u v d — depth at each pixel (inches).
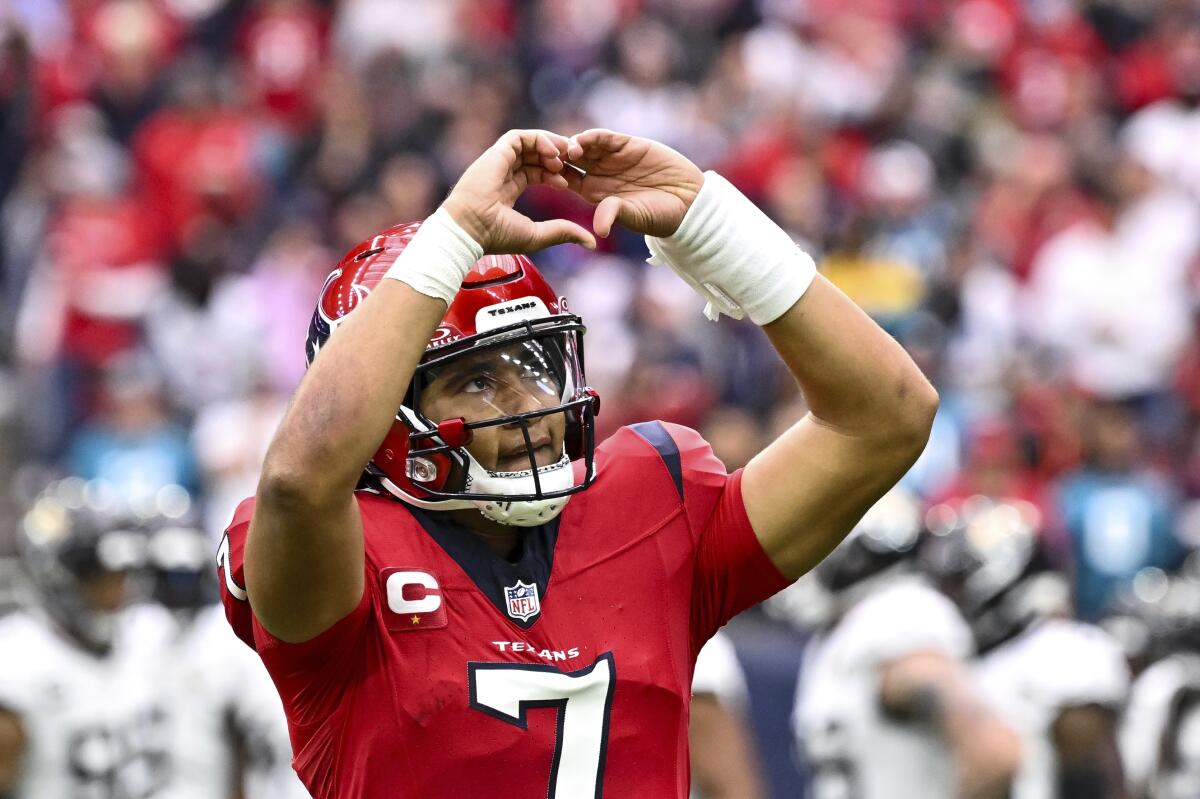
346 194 1395.2
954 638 655.8
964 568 730.8
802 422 355.3
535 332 332.5
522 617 327.9
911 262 1300.4
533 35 1605.6
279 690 335.9
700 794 613.9
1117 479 1145.4
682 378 1175.0
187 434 1217.4
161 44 1566.2
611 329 1232.8
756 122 1450.5
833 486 346.0
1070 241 1368.1
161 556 772.6
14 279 1376.7
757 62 1493.6
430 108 1429.6
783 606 914.1
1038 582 733.3
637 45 1523.1
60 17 1550.2
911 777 649.0
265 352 1278.3
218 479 1160.8
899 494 703.7
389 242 344.2
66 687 703.7
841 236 1291.8
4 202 1429.6
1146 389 1327.5
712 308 349.1
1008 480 1108.5
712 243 333.4
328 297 342.0
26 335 1310.3
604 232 319.6
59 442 1262.3
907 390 343.0
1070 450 1155.9
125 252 1354.6
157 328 1296.8
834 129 1470.2
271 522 302.2
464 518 338.0
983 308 1314.0
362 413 301.0
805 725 683.4
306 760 335.9
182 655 758.5
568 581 335.0
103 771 708.7
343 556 307.3
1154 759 760.3
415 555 329.4
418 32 1560.0
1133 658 787.4
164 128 1432.1
